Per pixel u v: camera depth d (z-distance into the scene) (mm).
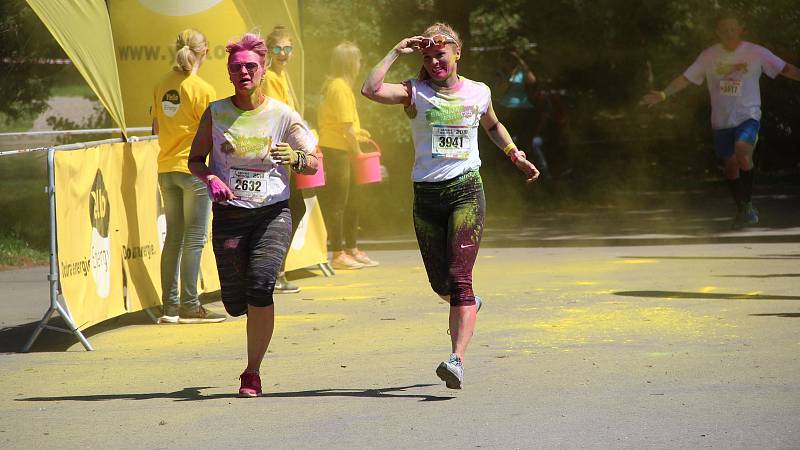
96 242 25938
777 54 61188
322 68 58438
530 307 27734
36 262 42688
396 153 60094
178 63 26953
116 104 27719
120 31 37062
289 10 37969
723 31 42219
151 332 26609
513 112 61812
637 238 42375
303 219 35562
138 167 28297
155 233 29188
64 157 24297
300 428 16406
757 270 33188
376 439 15602
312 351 23078
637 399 17547
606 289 30422
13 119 65438
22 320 28938
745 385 18297
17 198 56656
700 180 65375
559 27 70625
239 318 28672
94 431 16641
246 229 19094
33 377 21297
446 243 19281
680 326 24266
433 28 19219
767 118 64062
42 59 58625
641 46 70438
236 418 17203
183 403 18469
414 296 30891
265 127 19062
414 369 20734
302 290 33000
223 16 36750
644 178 66562
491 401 17766
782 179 63344
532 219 51594
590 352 21672
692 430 15539
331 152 36562
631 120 79562
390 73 58656
